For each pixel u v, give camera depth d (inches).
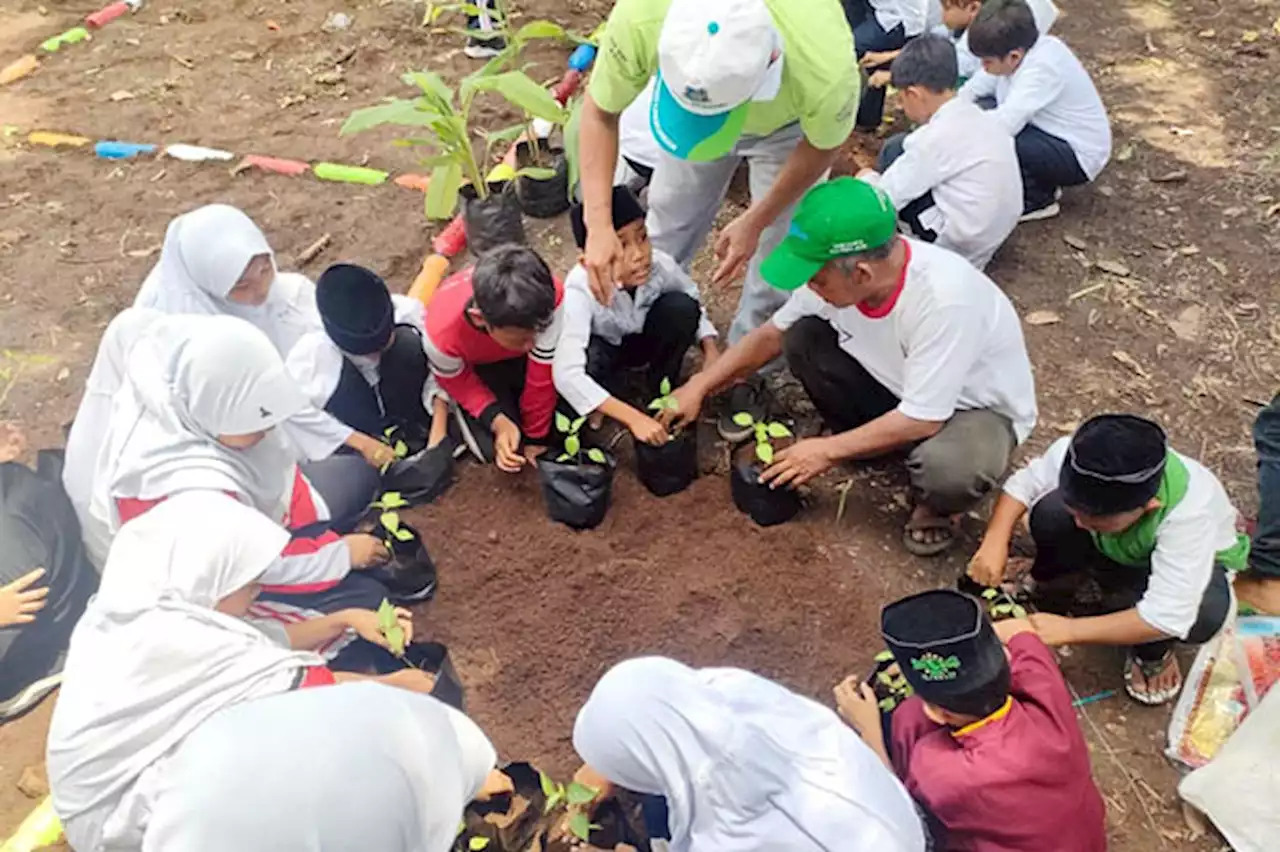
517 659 147.6
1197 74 271.0
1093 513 125.0
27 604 137.8
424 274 209.0
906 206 205.3
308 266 213.9
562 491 161.0
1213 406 182.9
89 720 108.2
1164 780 134.8
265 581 131.6
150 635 109.3
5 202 231.5
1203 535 128.8
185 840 83.0
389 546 151.6
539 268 146.7
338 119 256.4
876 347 153.4
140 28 293.4
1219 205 227.5
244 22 295.6
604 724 101.6
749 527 163.9
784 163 170.4
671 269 171.6
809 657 147.2
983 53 216.1
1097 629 135.3
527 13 295.0
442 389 170.1
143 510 133.0
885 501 168.7
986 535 149.3
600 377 175.2
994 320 150.2
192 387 128.2
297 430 157.8
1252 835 125.0
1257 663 140.9
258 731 86.7
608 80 150.7
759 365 169.8
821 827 95.9
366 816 84.9
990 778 107.3
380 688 94.9
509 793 124.2
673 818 99.8
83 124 254.5
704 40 130.3
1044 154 216.1
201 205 230.5
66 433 178.1
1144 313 201.9
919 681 107.2
